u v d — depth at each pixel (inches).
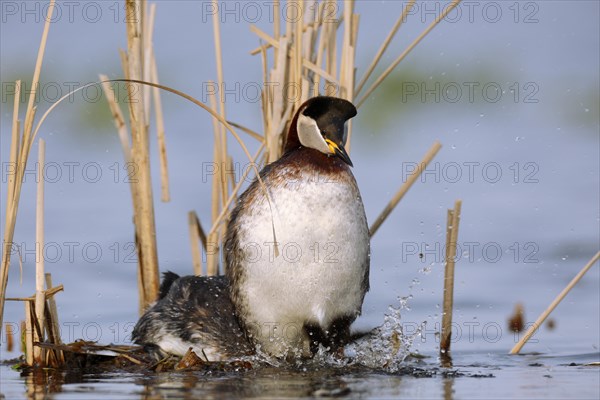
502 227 626.2
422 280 539.8
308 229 374.0
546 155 787.4
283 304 383.9
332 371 378.9
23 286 522.6
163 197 463.2
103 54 1032.2
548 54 1131.3
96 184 718.5
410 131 879.7
